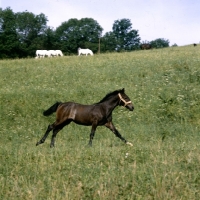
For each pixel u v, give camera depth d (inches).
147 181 368.8
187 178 380.5
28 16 4394.7
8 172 417.7
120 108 874.1
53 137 617.3
